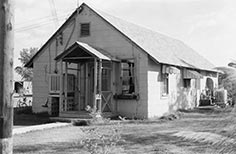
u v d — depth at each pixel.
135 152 8.58
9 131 3.98
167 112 20.00
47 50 20.73
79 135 11.64
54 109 19.95
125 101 18.14
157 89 18.95
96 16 19.31
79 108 19.25
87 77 19.20
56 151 8.98
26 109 21.75
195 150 8.38
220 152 3.09
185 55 26.91
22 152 8.90
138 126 14.12
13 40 4.05
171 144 9.62
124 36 18.38
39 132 12.54
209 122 3.33
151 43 21.20
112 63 18.39
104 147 6.46
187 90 24.38
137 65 17.98
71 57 17.28
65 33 20.27
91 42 19.38
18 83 44.06
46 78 20.55
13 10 4.06
